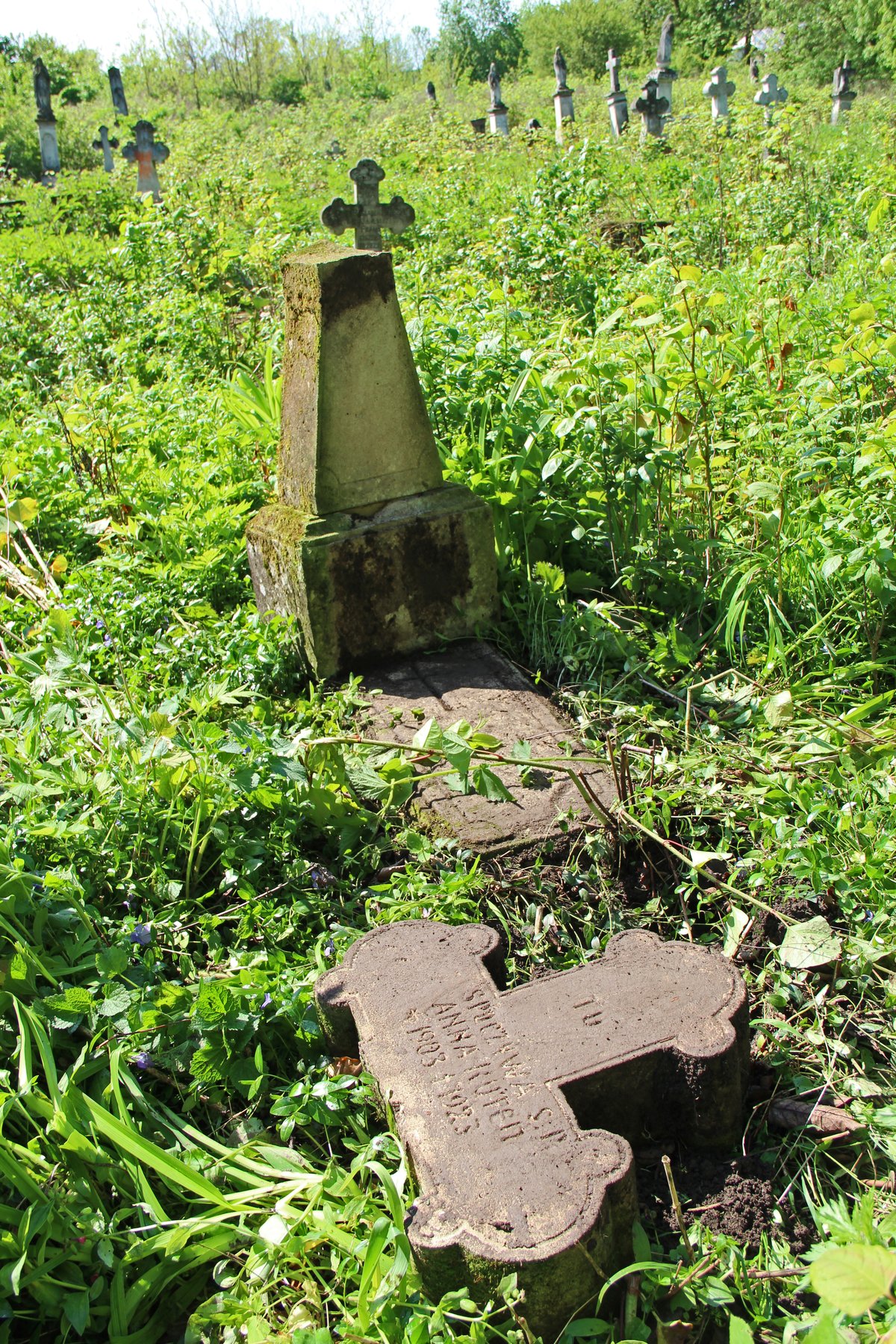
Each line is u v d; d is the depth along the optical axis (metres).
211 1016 2.24
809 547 3.87
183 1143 2.13
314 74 37.25
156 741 2.80
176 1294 1.95
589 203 9.39
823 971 2.45
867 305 3.85
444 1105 1.99
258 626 3.90
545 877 2.79
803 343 5.49
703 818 2.91
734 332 5.09
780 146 10.90
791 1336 1.70
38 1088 2.20
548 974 2.38
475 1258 1.72
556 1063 2.05
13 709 3.04
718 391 4.71
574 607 3.98
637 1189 2.04
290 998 2.35
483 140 16.95
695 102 21.53
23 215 14.50
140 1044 2.29
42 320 8.87
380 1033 2.16
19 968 2.30
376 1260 1.78
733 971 2.21
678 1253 1.89
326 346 3.59
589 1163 1.84
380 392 3.71
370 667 3.86
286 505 3.99
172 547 4.54
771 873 2.61
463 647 3.97
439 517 3.83
